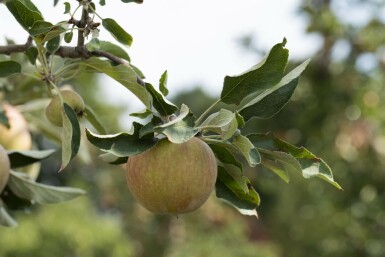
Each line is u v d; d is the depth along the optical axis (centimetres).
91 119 249
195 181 195
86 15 198
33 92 328
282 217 1063
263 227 1593
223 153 205
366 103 712
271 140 197
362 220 785
